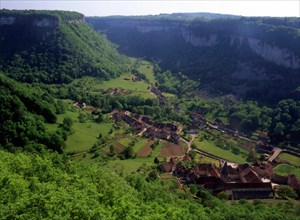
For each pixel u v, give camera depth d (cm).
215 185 13938
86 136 18725
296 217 10694
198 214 9562
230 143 19738
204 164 15700
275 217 10362
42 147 15350
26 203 5384
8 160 9444
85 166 11562
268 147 19388
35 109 18700
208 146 19425
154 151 17912
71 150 17062
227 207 11325
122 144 18288
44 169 8969
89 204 5953
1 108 16650
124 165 15838
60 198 5575
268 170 15838
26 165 9119
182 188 13850
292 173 15938
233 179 14838
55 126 18775
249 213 10431
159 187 12162
